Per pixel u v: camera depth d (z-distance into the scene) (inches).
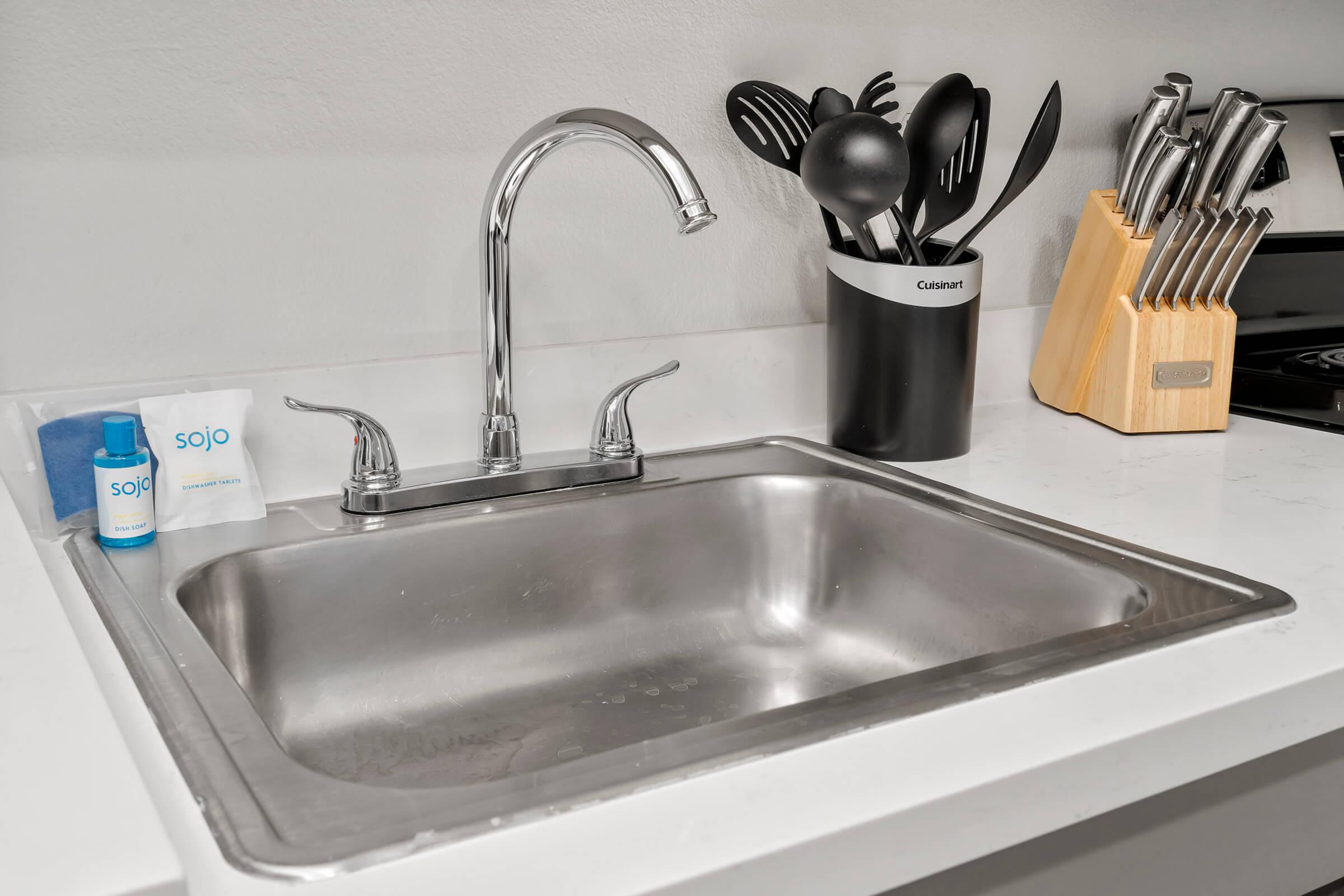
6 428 33.3
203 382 35.7
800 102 42.9
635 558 39.2
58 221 33.7
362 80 37.2
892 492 38.2
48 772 16.0
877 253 42.0
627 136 32.5
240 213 36.2
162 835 14.5
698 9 42.7
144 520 32.4
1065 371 50.1
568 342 42.8
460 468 39.2
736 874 16.6
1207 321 45.7
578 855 16.6
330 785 18.3
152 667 23.3
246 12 35.0
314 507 36.6
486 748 33.5
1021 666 23.6
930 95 42.6
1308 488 38.7
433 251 39.5
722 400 45.5
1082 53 52.5
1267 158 51.2
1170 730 21.5
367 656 34.7
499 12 38.9
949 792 18.7
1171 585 29.4
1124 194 47.1
